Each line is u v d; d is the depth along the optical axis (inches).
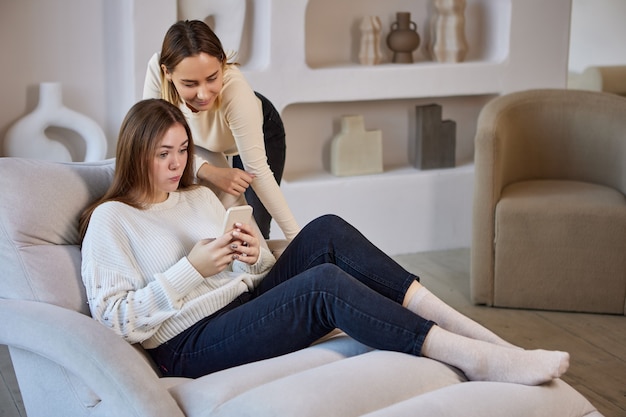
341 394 66.6
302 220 152.0
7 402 101.3
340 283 73.8
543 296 131.0
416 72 154.6
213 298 79.6
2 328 72.2
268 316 75.5
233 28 141.4
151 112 79.7
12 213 77.3
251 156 92.4
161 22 135.0
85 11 136.1
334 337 81.5
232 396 68.1
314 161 161.0
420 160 160.7
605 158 137.4
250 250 80.5
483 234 130.8
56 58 136.1
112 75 139.6
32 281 76.1
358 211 155.3
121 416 66.4
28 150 133.6
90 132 135.3
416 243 160.7
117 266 77.2
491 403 68.3
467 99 169.2
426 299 79.1
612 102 136.6
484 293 132.8
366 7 159.2
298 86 146.9
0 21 131.9
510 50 160.1
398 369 71.0
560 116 138.8
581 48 271.4
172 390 70.6
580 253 128.4
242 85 90.7
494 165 128.4
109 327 75.1
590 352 116.6
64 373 72.4
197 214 86.0
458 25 158.4
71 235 80.8
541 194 131.3
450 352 73.7
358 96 151.4
